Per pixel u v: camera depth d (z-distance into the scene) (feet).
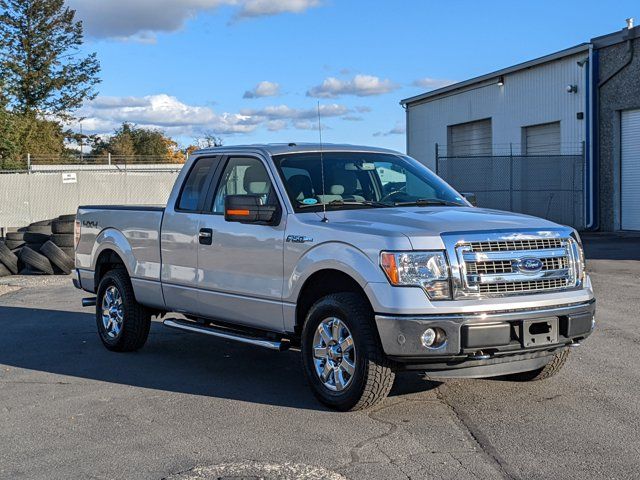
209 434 18.33
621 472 15.31
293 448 17.11
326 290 20.86
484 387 21.98
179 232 25.05
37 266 55.57
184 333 32.24
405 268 18.06
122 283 27.99
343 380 19.53
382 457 16.38
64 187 102.83
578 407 19.88
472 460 16.11
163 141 254.06
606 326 31.09
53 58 191.01
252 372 24.89
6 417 20.26
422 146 126.00
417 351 17.83
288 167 22.63
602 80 85.61
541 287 19.10
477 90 109.81
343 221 20.33
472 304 18.02
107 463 16.52
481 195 99.09
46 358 27.63
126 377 24.47
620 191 84.99
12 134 140.97
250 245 22.17
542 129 97.35
